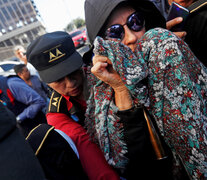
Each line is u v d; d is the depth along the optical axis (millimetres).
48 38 923
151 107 628
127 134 651
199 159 563
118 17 811
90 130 790
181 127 570
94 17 817
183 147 600
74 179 567
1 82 1985
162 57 559
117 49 556
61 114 1002
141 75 544
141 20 846
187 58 576
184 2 1058
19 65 2520
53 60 892
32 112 2061
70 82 917
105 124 696
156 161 716
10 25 48062
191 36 1056
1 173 278
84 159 746
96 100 722
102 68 578
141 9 801
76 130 879
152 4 789
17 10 48625
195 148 561
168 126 612
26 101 2043
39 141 592
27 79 2598
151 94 614
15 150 301
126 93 628
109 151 714
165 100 586
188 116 549
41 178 304
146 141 647
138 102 616
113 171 728
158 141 665
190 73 572
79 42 11695
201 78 604
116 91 631
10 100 2014
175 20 1025
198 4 935
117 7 788
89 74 789
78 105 1027
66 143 638
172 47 543
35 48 900
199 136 552
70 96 996
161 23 869
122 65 542
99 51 561
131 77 538
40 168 320
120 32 834
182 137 583
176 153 678
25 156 307
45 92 3053
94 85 767
